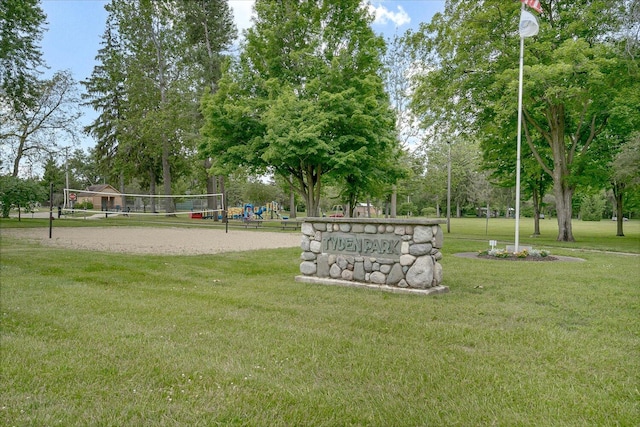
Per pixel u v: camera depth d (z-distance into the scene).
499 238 18.12
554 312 4.73
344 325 4.18
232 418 2.28
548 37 15.12
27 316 4.29
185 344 3.50
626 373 2.95
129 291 5.76
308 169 19.28
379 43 19.09
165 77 33.41
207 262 8.77
